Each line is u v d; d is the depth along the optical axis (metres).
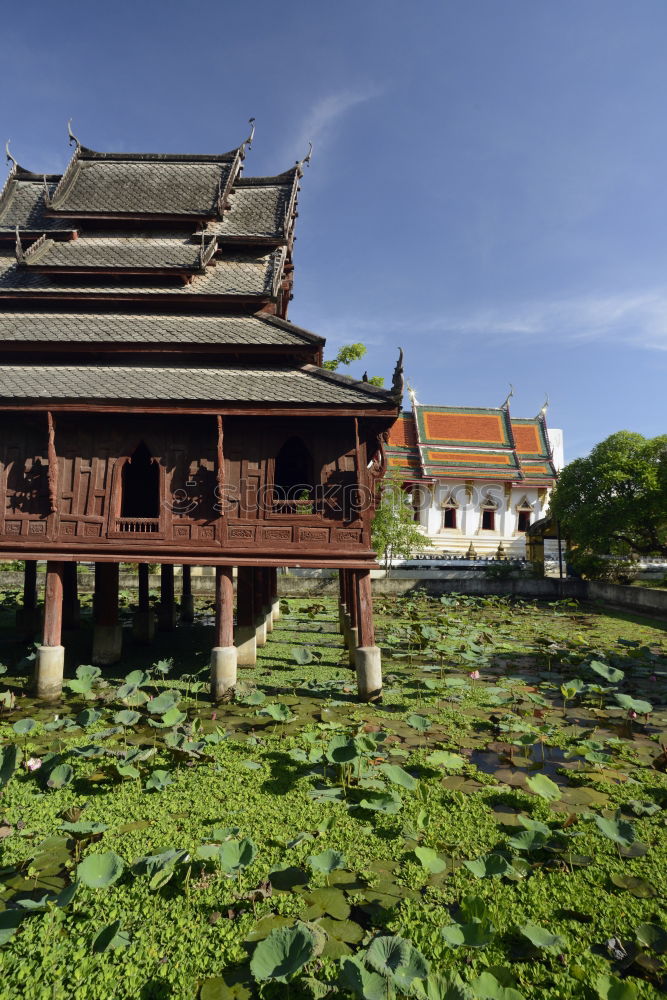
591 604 25.23
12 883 4.66
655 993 3.63
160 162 14.98
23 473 10.09
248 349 10.50
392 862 5.02
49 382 9.94
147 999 3.60
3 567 24.88
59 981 3.75
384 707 9.48
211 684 9.74
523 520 41.91
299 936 3.69
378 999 3.18
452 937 3.77
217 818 5.77
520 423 44.22
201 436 10.10
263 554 9.85
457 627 17.23
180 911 4.38
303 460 14.45
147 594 14.26
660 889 4.67
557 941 3.80
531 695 9.46
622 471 23.91
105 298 11.39
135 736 7.94
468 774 6.79
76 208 12.92
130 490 14.34
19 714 8.92
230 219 13.57
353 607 12.52
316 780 6.62
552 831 5.44
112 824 5.64
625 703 8.30
